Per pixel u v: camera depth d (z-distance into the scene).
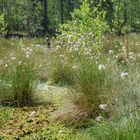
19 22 54.38
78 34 12.20
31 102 8.08
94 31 13.59
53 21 57.56
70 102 7.03
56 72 10.06
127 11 39.53
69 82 9.74
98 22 13.73
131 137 4.81
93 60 8.34
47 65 10.77
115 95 6.37
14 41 19.08
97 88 6.79
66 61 10.25
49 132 6.40
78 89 7.01
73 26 13.84
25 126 6.69
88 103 6.79
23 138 6.18
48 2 58.78
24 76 8.20
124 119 5.36
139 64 8.77
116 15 15.09
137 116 5.14
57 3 59.50
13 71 8.52
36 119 7.00
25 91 8.12
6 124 6.78
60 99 7.91
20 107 7.89
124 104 6.02
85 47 10.66
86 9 13.95
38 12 51.41
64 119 6.80
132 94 6.00
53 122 6.85
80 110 6.78
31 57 11.13
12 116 7.21
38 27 49.72
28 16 51.50
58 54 11.45
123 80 6.50
